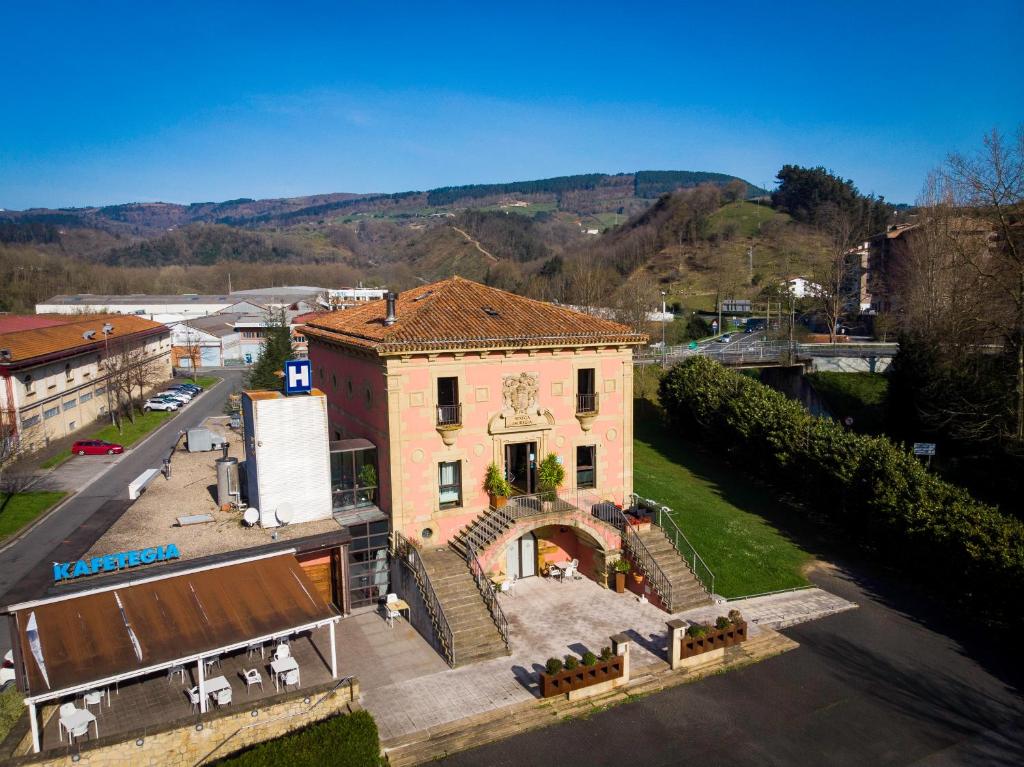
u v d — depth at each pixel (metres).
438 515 29.17
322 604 22.48
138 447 54.47
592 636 26.20
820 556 33.69
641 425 54.84
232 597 22.19
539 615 27.94
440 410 28.62
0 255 152.75
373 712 21.38
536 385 30.50
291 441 27.52
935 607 28.78
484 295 33.72
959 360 45.59
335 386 34.91
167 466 34.50
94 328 68.12
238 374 92.38
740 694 22.69
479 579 26.67
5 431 46.84
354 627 26.94
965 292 45.28
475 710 21.55
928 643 25.91
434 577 26.77
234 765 17.44
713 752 19.78
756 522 36.97
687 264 140.62
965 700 22.27
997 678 23.52
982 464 42.06
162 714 20.41
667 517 35.97
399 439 28.11
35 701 17.52
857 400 55.84
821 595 29.84
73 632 19.72
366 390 30.45
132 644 19.64
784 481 41.06
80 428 59.69
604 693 22.70
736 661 24.59
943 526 28.94
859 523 34.66
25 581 30.02
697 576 29.78
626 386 32.62
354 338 30.25
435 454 28.88
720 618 25.45
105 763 18.08
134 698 21.27
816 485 37.16
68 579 21.95
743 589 30.12
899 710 21.77
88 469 47.94
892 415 48.94
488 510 30.11
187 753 19.16
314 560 27.39
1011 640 26.02
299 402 27.61
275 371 55.09
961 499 29.83
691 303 118.44
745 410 43.12
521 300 33.81
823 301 85.88
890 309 83.62
